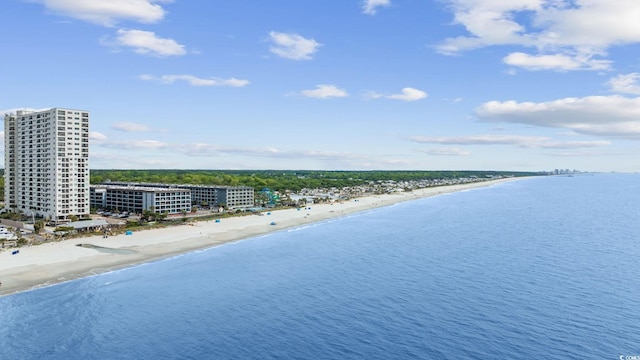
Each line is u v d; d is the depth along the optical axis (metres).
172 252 162.00
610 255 163.88
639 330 91.81
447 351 82.44
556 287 120.56
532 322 95.69
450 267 143.75
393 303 107.50
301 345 84.94
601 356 80.88
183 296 112.94
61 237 176.50
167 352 82.31
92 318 97.69
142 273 133.50
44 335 89.00
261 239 196.62
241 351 82.62
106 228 199.12
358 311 102.25
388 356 80.50
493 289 118.44
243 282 125.69
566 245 184.62
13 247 156.25
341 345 84.88
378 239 198.88
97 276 128.38
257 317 98.81
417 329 92.06
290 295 114.12
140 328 92.81
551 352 82.19
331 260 154.12
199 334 90.00
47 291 113.75
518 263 149.75
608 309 103.56
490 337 88.19
